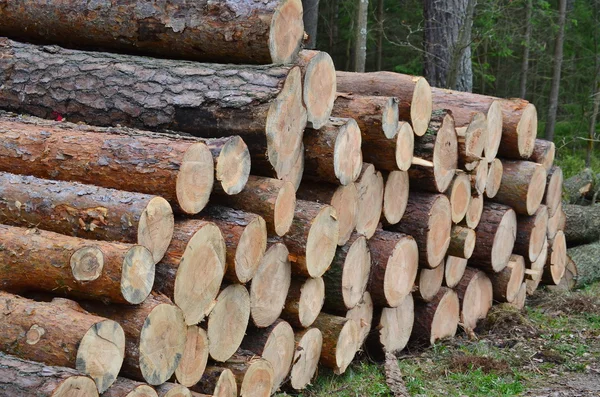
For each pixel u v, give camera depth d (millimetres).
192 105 4582
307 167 4988
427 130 5789
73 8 5293
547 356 6148
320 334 5258
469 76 11281
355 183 5258
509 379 5645
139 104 4758
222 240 4125
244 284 4438
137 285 3586
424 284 6164
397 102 5359
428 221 5844
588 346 6484
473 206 6488
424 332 6309
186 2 4848
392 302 5695
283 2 4641
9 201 3943
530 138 7027
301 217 4797
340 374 5512
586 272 8750
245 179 4371
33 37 5754
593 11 19203
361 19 10172
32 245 3615
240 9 4652
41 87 5160
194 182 4055
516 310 7062
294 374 5055
